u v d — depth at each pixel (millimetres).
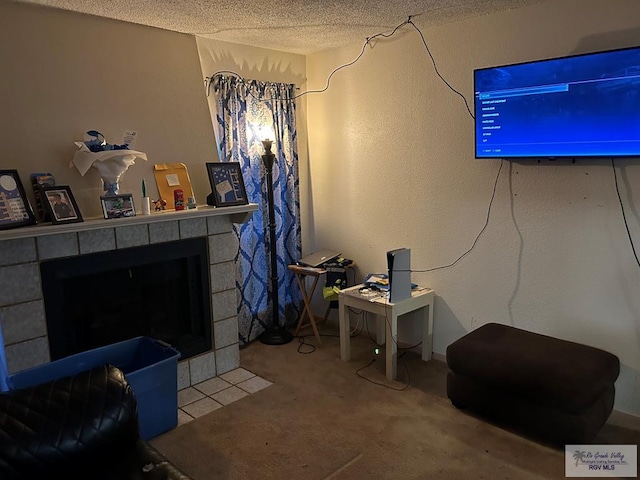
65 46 2527
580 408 2102
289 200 3795
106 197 2518
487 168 2900
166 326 2988
